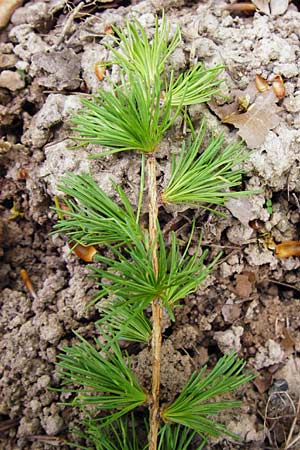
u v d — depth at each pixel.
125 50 0.20
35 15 0.25
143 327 0.20
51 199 0.23
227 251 0.22
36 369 0.23
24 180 0.24
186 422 0.19
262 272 0.23
